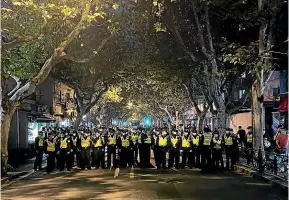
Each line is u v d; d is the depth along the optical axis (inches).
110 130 1088.8
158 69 1402.6
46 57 918.4
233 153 991.0
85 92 1729.8
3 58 682.8
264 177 770.2
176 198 581.9
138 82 1765.5
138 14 1243.8
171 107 2416.3
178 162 1003.9
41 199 583.2
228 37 1142.3
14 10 642.8
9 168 938.1
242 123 1680.6
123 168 1020.5
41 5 613.3
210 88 1212.5
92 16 684.1
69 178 828.6
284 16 995.3
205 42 1197.1
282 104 1066.1
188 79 1462.8
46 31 807.7
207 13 1090.1
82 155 1001.5
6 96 805.2
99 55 1405.0
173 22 1158.3
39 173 933.8
